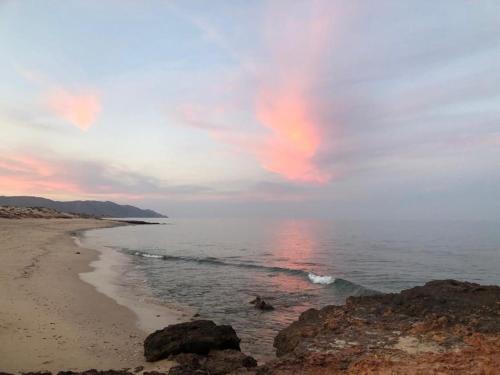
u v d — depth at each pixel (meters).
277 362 8.27
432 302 11.62
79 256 32.66
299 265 32.97
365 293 20.72
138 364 9.64
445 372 6.99
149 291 20.42
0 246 33.53
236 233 83.69
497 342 8.23
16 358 9.32
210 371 8.92
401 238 64.50
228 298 19.19
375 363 7.57
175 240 61.66
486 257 38.12
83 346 10.57
